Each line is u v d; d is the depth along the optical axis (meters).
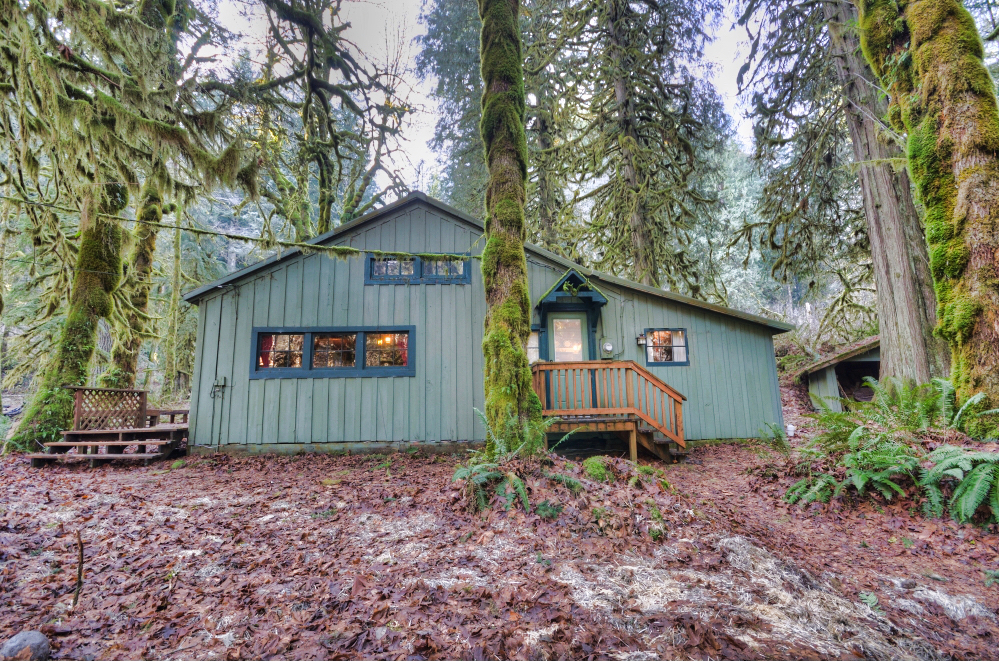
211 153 8.55
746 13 12.54
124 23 7.07
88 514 4.94
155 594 3.11
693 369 10.18
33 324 11.86
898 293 11.19
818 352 17.97
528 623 2.70
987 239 5.57
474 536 4.16
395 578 3.33
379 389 9.50
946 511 4.50
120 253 10.30
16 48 6.82
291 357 9.53
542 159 15.80
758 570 3.49
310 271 9.79
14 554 3.70
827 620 2.84
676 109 15.03
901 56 6.44
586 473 5.20
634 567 3.49
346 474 7.39
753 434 9.97
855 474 5.09
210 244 17.59
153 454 8.48
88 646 2.48
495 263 6.46
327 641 2.52
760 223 14.55
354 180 14.83
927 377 10.69
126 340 11.88
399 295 9.88
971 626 2.86
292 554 3.83
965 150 5.79
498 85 7.11
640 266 14.75
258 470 7.81
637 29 13.91
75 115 7.15
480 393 9.61
